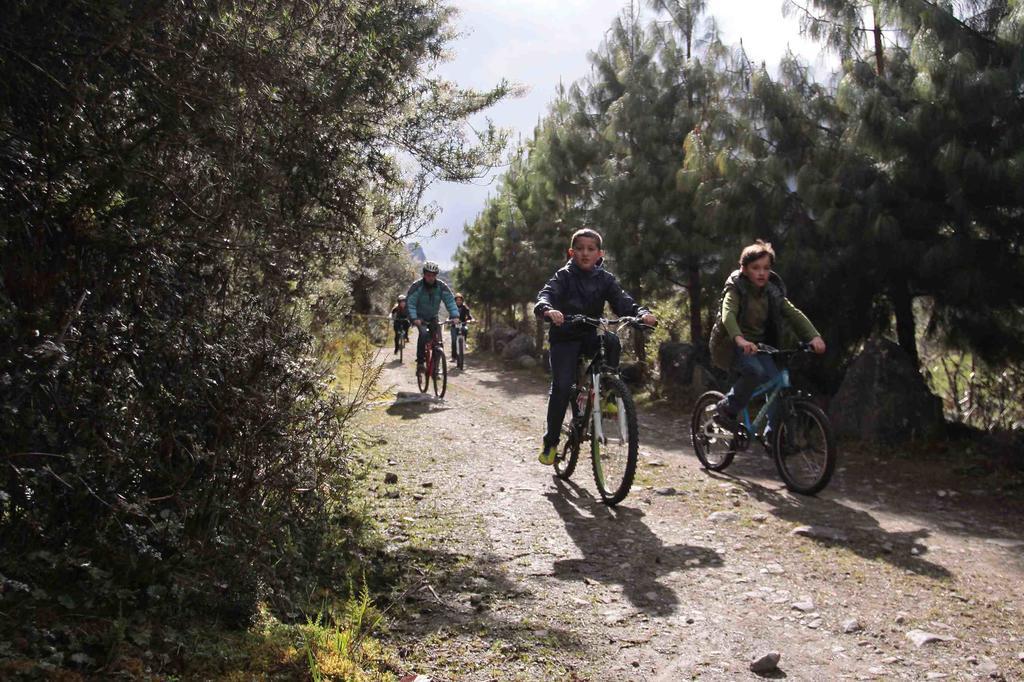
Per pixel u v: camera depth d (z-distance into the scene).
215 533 3.00
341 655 2.83
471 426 8.90
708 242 12.30
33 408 2.45
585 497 5.67
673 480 6.39
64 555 2.51
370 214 4.36
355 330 4.68
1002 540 4.82
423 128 4.59
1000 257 7.52
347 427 4.62
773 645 3.24
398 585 3.73
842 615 3.57
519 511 5.22
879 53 9.13
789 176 9.18
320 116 3.36
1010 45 7.13
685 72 13.79
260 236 3.28
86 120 2.65
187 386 2.91
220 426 3.15
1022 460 6.65
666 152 13.36
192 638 2.72
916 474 6.71
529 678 2.86
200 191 2.90
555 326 5.87
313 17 3.12
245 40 2.84
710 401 6.84
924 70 7.46
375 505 5.07
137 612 2.70
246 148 2.98
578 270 5.88
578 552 4.39
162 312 2.92
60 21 2.45
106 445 2.57
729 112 10.08
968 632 3.38
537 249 21.20
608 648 3.16
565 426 6.06
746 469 6.91
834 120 9.55
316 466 3.78
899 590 3.90
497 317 31.84
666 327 15.60
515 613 3.47
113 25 2.49
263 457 3.35
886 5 7.68
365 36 3.41
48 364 2.37
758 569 4.18
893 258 7.87
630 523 5.02
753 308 6.29
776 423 6.16
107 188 2.59
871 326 9.34
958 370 9.34
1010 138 7.14
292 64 3.10
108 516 2.68
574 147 16.23
